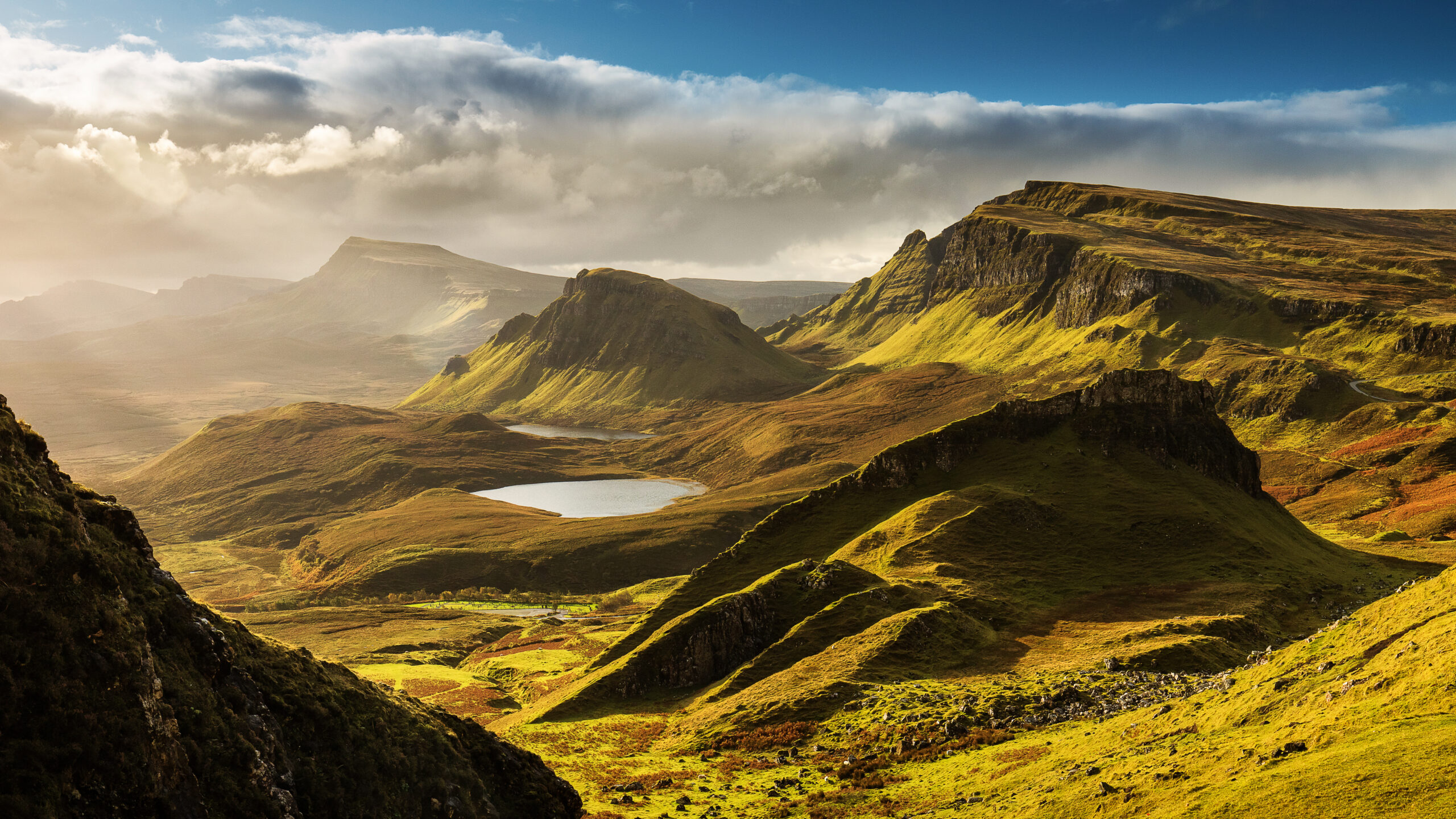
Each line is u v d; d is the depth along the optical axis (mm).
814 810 68625
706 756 92125
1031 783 60500
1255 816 37500
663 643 132250
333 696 55000
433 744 57312
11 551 41344
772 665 121438
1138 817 43594
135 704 41656
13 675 38406
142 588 47969
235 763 45094
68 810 37094
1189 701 65938
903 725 88188
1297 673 56250
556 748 100375
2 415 47625
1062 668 103250
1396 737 38219
